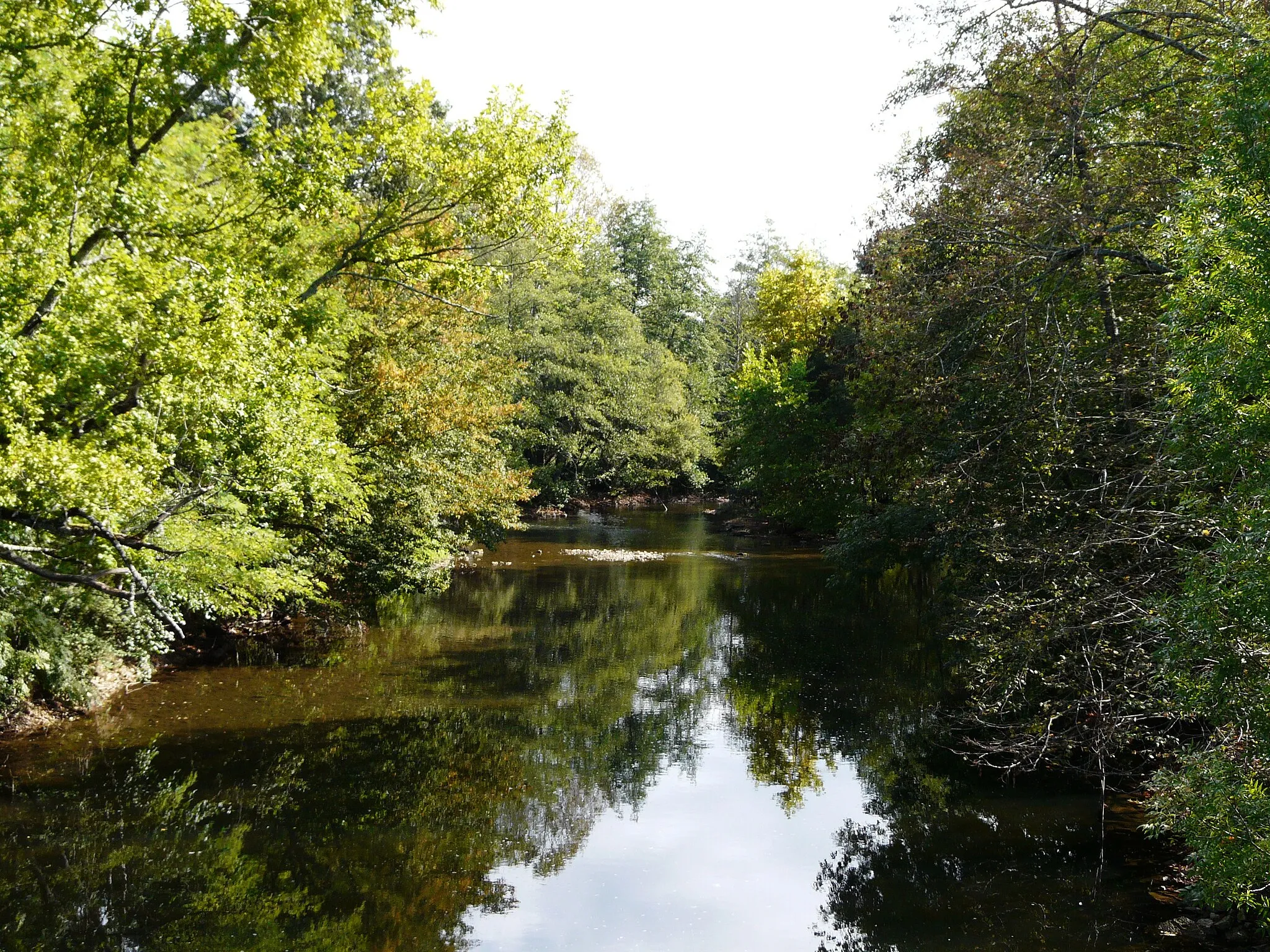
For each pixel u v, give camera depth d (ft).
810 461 101.19
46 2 29.73
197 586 40.06
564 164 47.70
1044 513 35.63
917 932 26.14
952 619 42.91
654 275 204.85
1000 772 39.50
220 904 27.78
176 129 37.68
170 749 41.01
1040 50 40.98
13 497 23.47
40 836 31.83
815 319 131.34
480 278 48.93
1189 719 28.94
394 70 67.41
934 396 44.19
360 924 26.78
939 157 47.19
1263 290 18.65
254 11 34.04
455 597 83.05
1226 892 20.59
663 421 174.81
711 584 91.15
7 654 35.91
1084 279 37.06
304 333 42.16
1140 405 36.19
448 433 66.64
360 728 45.57
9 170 29.22
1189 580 21.18
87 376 25.55
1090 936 25.48
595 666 59.62
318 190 37.04
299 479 34.88
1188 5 37.06
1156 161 34.96
